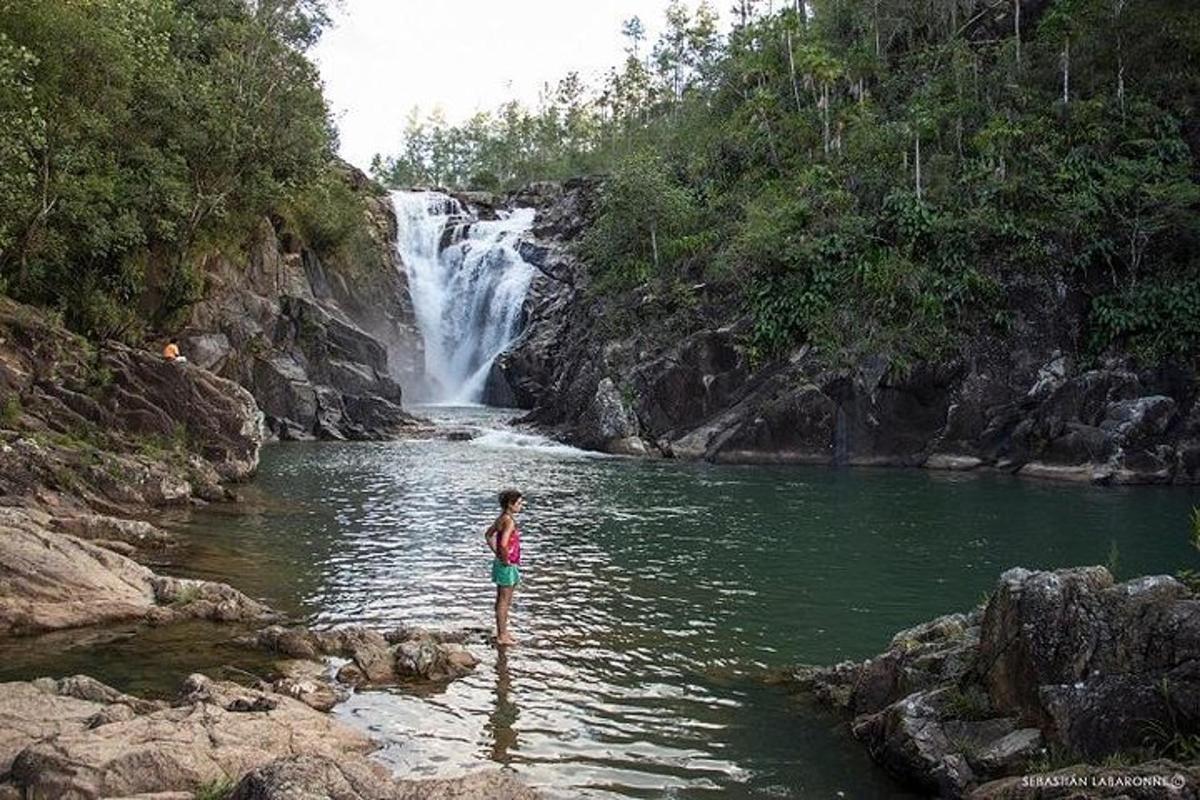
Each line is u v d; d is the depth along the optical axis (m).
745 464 36.28
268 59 40.50
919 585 17.09
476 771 8.52
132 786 7.54
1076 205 38.16
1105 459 32.97
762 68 58.88
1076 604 8.74
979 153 43.00
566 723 10.19
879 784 8.84
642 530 21.88
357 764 7.73
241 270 42.34
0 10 26.44
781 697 11.23
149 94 34.62
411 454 34.84
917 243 39.69
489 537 13.19
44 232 30.30
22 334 25.00
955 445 36.44
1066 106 42.22
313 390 40.22
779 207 43.78
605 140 80.25
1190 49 42.78
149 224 35.25
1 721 8.59
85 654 11.80
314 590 15.52
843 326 38.62
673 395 39.84
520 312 57.28
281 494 24.95
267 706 9.64
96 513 19.95
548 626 13.96
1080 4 45.62
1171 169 38.47
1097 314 37.25
